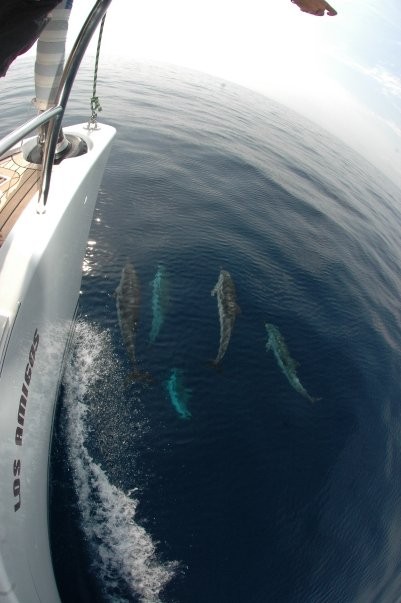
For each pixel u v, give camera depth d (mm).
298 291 11883
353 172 23094
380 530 7449
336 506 7555
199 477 7414
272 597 6328
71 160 6469
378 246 16312
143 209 13156
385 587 6715
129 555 6359
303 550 6906
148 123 19375
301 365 9812
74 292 7473
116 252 11180
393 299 13570
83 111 18969
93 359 8633
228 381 8906
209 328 9758
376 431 8984
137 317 9320
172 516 6898
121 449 7492
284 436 8297
